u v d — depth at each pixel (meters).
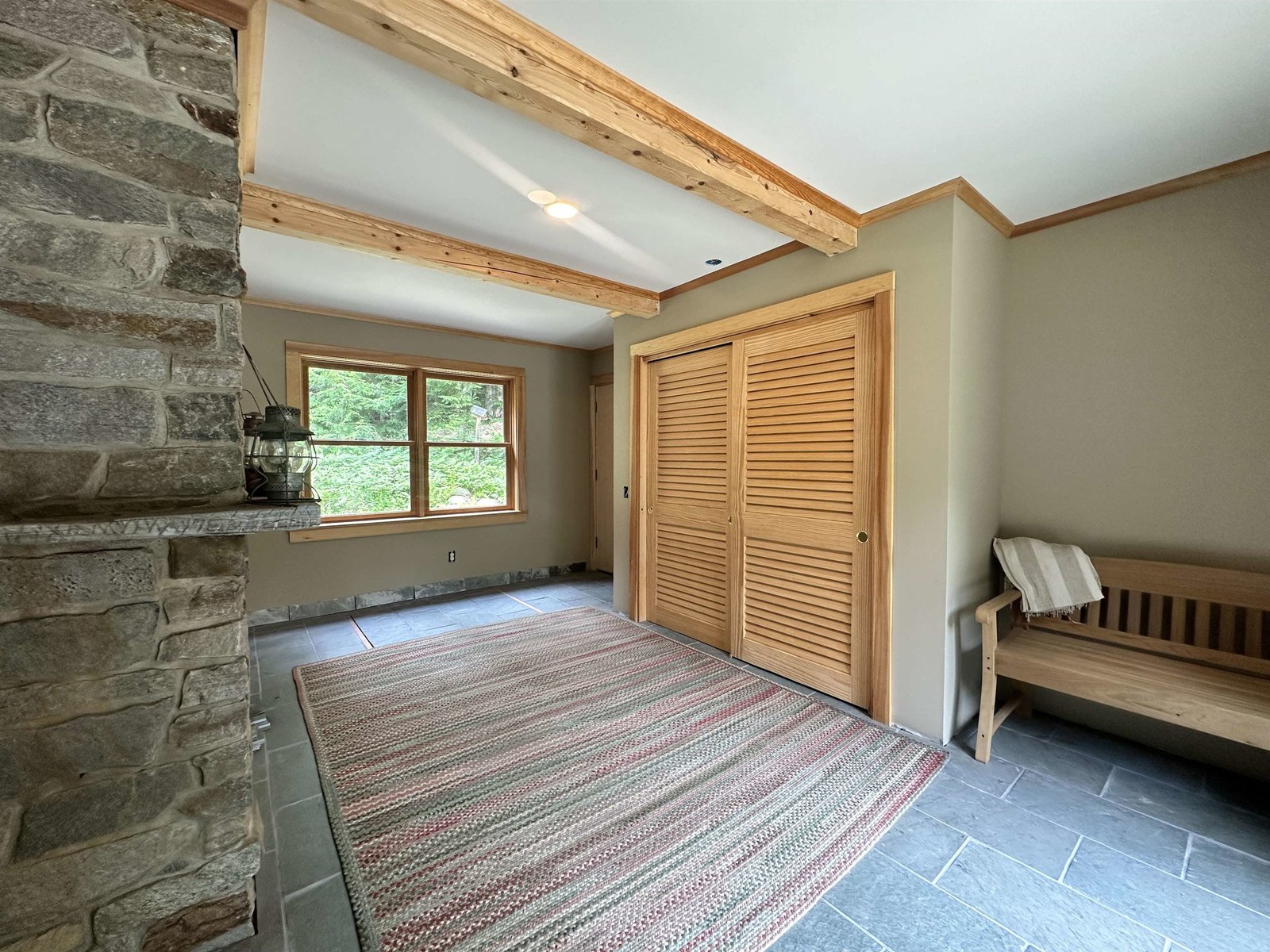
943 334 2.09
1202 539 2.03
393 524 4.30
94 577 1.06
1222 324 1.96
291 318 3.84
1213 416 2.00
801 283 2.62
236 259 1.20
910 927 1.30
